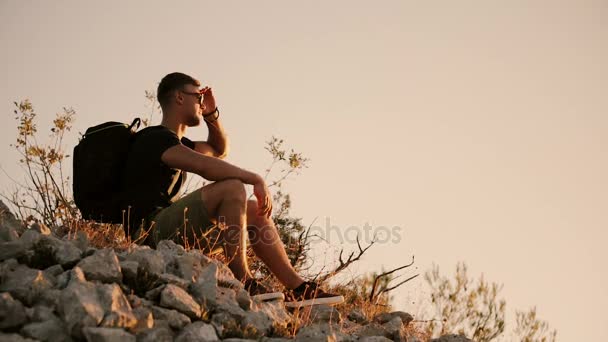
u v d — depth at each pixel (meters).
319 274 6.08
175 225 4.53
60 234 4.75
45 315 3.27
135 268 3.77
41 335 3.17
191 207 4.49
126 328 3.32
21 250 3.73
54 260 3.77
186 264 4.04
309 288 4.52
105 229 4.70
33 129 5.82
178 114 5.11
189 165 4.53
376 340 4.20
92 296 3.35
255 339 3.75
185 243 4.50
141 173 4.62
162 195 4.67
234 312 3.83
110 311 3.32
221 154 5.47
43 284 3.46
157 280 3.82
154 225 4.60
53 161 5.75
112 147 4.66
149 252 4.00
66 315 3.26
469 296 8.27
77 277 3.46
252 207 4.64
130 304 3.54
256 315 3.92
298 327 4.21
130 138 4.73
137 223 4.64
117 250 4.29
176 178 4.78
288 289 4.57
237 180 4.49
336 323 4.55
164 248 4.21
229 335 3.67
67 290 3.35
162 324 3.48
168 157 4.57
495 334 8.17
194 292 3.88
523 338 8.32
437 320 5.70
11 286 3.43
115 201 4.64
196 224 4.50
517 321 8.37
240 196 4.46
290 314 4.35
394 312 5.16
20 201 5.54
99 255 3.66
